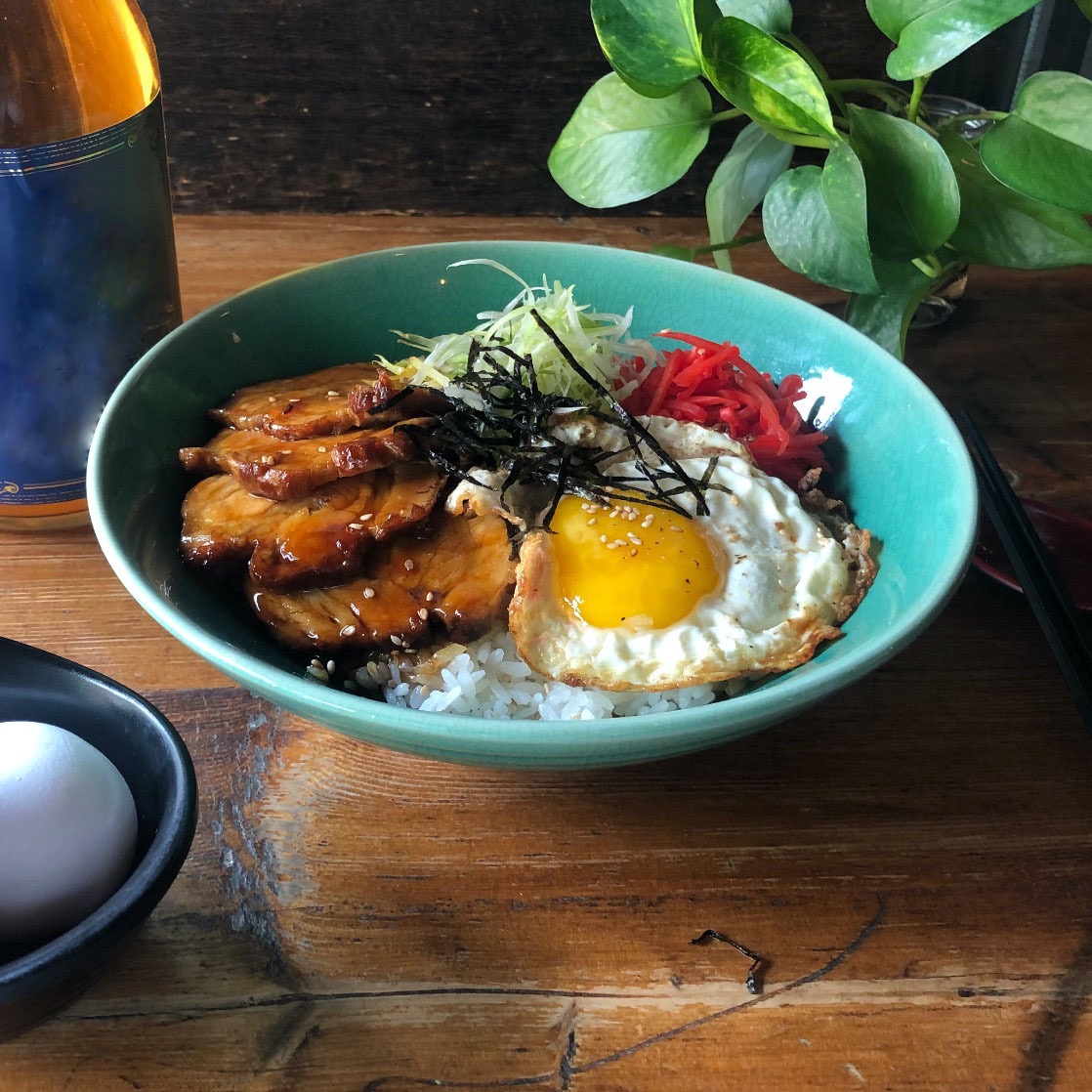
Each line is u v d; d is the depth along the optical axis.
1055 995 0.28
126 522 0.33
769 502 0.36
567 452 0.36
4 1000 0.24
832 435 0.39
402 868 0.30
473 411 0.37
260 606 0.35
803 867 0.31
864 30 0.53
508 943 0.29
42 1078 0.26
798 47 0.44
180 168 0.56
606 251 0.42
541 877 0.30
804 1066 0.27
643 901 0.30
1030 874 0.31
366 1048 0.27
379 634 0.34
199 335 0.38
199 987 0.28
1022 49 0.56
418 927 0.29
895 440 0.37
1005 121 0.39
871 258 0.43
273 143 0.55
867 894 0.30
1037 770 0.33
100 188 0.35
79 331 0.36
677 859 0.31
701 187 0.58
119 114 0.38
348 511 0.35
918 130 0.39
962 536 0.31
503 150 0.56
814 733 0.34
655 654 0.33
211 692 0.34
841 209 0.39
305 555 0.34
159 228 0.38
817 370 0.40
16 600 0.37
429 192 0.57
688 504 0.36
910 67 0.39
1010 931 0.30
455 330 0.43
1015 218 0.42
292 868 0.30
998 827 0.32
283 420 0.37
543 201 0.58
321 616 0.34
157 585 0.32
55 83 0.36
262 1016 0.27
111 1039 0.27
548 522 0.35
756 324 0.41
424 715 0.27
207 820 0.31
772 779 0.33
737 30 0.38
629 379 0.41
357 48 0.53
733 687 0.35
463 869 0.30
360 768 0.33
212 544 0.34
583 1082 0.26
